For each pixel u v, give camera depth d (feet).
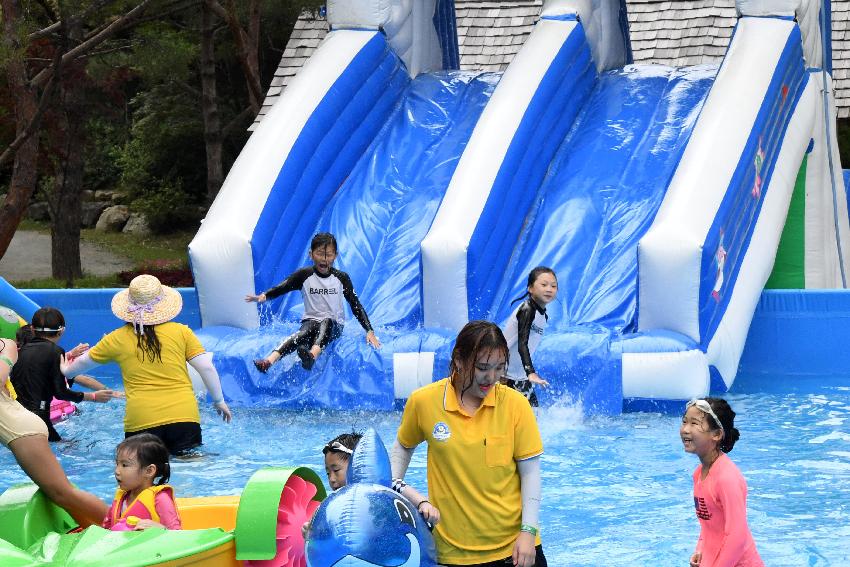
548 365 63.98
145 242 193.06
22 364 58.08
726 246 68.74
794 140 82.23
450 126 89.15
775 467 52.65
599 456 55.36
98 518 33.30
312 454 56.65
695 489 31.40
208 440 59.52
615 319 72.18
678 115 87.15
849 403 66.39
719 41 140.67
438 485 29.71
